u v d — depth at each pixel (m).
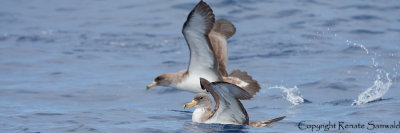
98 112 13.58
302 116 12.78
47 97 15.98
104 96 16.17
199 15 11.17
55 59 21.92
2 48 23.84
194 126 11.45
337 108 13.65
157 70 20.03
